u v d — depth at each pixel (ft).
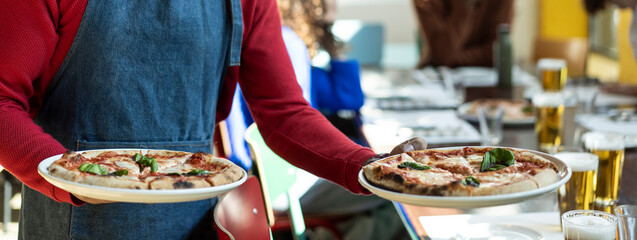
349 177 3.51
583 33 20.62
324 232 8.81
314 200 7.88
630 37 9.86
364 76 12.52
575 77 10.64
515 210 4.30
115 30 3.60
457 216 4.16
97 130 3.74
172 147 3.90
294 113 3.95
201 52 3.86
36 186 3.17
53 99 3.73
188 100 3.90
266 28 4.08
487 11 12.78
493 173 2.88
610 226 3.30
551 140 6.36
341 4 30.55
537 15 23.44
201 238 4.11
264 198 5.42
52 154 3.16
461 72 11.60
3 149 3.17
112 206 3.84
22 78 3.34
